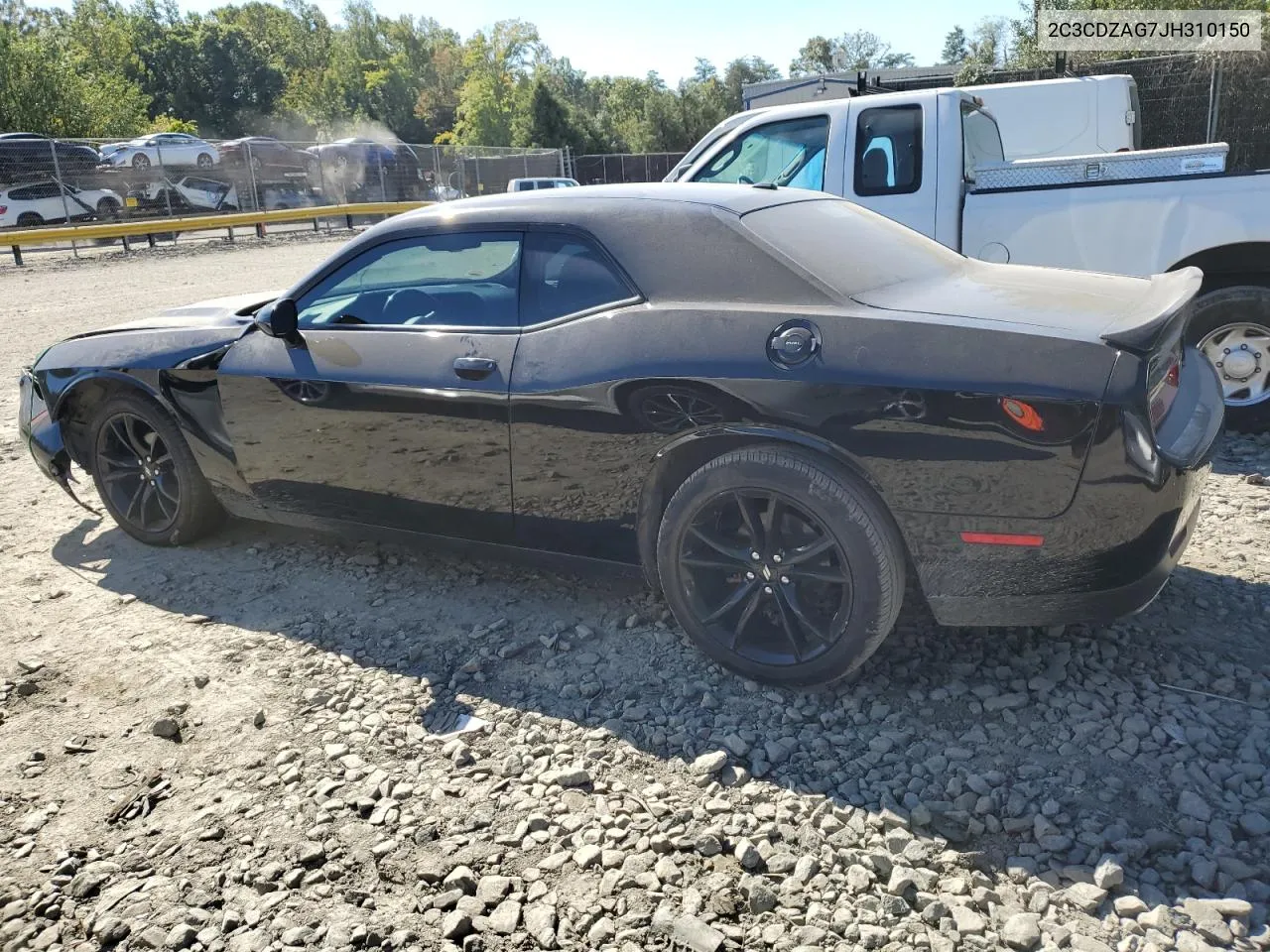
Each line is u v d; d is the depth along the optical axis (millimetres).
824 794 2566
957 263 3594
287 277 15938
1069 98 9062
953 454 2615
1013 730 2793
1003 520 2621
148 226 22516
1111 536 2572
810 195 3729
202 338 4059
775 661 3008
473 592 3879
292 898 2309
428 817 2564
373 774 2756
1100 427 2494
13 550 4539
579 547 3354
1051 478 2549
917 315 2771
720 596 3152
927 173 5582
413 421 3467
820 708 2955
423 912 2250
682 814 2514
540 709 3031
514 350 3275
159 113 87375
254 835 2529
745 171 6285
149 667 3400
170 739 2979
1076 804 2469
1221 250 4859
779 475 2814
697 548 3055
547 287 3305
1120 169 5082
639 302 3109
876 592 2787
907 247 3533
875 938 2098
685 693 3068
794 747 2770
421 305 3564
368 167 30891
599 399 3068
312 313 3818
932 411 2615
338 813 2594
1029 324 2674
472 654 3385
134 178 25500
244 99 91312
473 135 61344
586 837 2451
